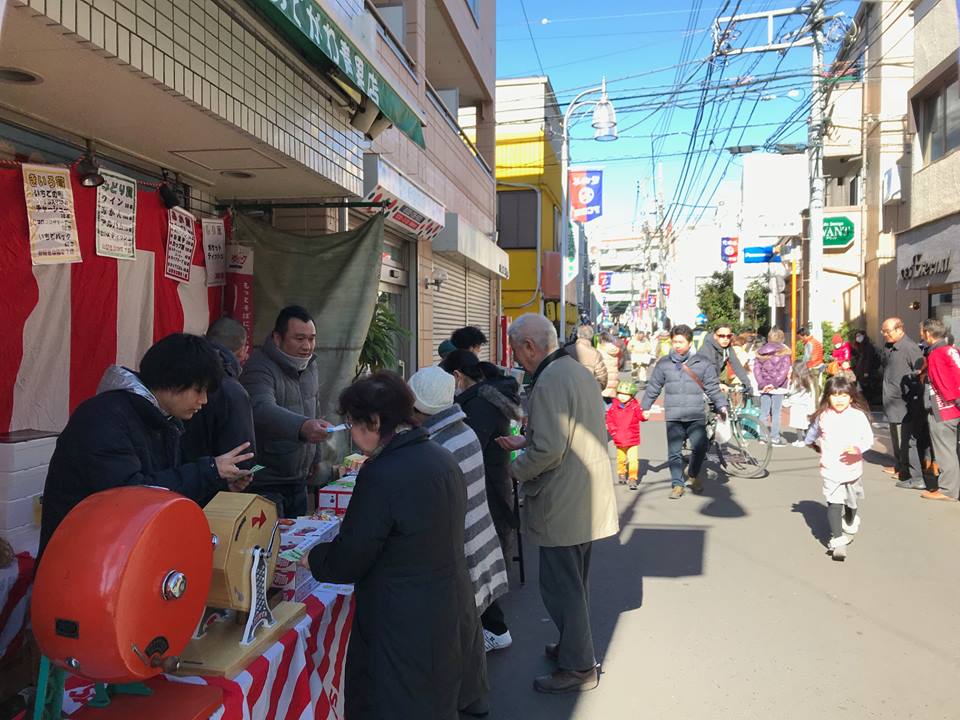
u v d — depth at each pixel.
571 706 3.47
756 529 6.39
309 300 5.03
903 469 8.02
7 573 2.39
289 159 3.97
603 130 15.34
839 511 5.44
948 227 10.55
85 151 3.51
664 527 6.48
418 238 8.62
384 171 5.95
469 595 2.58
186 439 3.07
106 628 1.55
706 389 7.80
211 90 3.12
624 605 4.67
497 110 21.67
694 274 43.03
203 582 1.85
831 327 16.36
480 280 14.20
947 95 11.55
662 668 3.82
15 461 2.83
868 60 16.34
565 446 3.46
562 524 3.52
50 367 3.27
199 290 4.47
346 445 5.13
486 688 2.75
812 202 13.60
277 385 3.80
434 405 3.38
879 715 3.33
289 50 3.88
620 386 8.09
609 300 91.56
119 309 3.68
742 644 4.08
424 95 9.45
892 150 15.82
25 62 2.56
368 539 2.30
